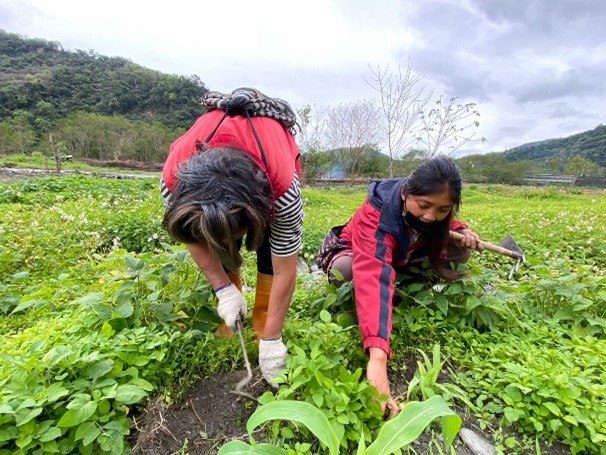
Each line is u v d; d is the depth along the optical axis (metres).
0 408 1.41
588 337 2.19
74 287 2.80
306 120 26.59
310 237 5.75
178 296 2.33
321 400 1.57
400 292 2.48
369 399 1.63
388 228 2.19
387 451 1.25
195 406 1.84
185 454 1.61
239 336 1.98
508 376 1.83
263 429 1.70
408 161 20.52
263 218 1.44
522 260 2.65
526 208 10.77
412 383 1.78
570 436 1.61
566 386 1.68
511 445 1.61
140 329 1.94
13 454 1.42
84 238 4.68
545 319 2.47
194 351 2.04
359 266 2.11
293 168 1.78
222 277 1.97
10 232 4.48
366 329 1.92
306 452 1.51
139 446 1.63
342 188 26.36
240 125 1.69
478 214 8.85
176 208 1.40
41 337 2.00
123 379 1.76
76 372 1.73
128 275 2.29
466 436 1.68
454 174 2.04
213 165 1.41
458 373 1.98
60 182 11.01
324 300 2.52
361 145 27.81
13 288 3.16
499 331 2.34
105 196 9.21
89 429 1.50
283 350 1.88
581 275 2.74
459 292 2.36
